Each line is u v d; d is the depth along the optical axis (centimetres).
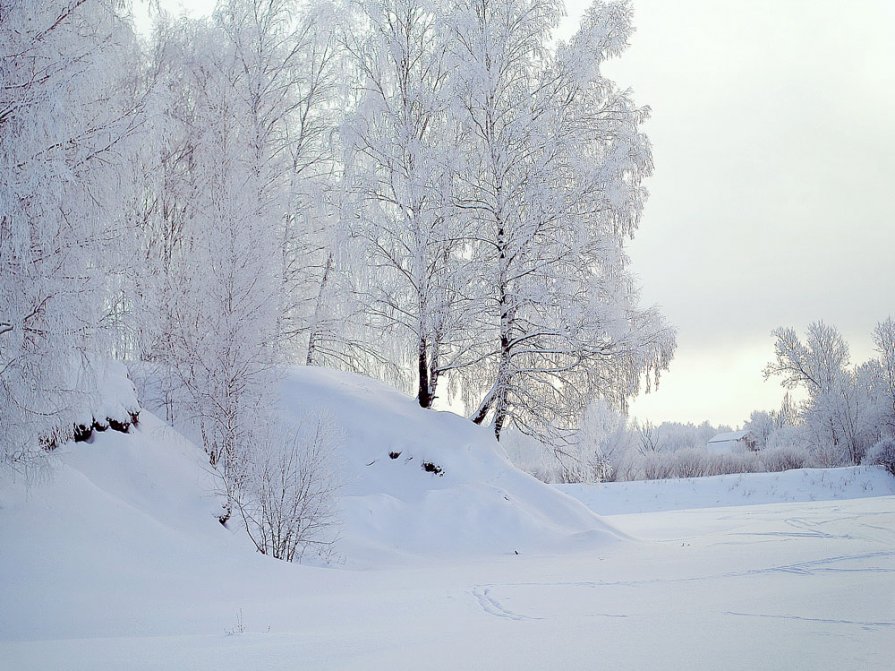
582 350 2080
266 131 2494
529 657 490
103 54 1041
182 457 1523
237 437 1462
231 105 2339
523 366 2219
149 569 1027
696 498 3975
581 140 2127
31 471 1051
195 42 2412
